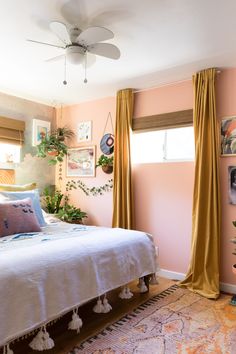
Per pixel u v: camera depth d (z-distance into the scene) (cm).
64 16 206
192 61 282
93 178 410
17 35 233
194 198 305
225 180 297
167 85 342
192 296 278
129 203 354
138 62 285
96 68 300
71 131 438
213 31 225
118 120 370
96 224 404
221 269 296
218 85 304
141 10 199
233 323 223
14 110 393
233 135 293
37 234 257
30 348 187
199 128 303
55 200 418
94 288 206
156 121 347
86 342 195
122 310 245
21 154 401
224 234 297
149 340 199
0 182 374
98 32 197
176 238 330
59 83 347
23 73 316
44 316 171
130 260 246
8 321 154
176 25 217
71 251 201
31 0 189
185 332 209
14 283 159
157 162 348
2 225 254
